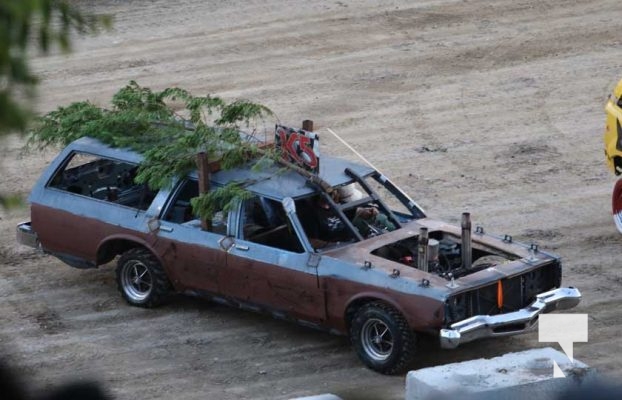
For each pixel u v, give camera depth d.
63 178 34.88
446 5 68.38
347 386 27.94
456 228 31.67
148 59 61.00
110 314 33.25
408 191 43.75
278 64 59.78
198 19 67.19
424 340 31.09
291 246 30.78
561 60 59.03
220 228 31.33
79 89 56.62
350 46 62.09
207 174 31.05
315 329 31.55
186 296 34.47
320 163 32.25
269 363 29.75
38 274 36.62
